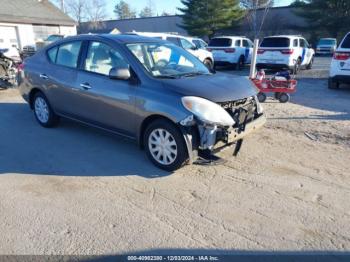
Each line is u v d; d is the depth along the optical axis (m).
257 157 4.69
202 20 42.81
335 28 39.91
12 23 23.44
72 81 5.16
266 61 15.18
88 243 2.89
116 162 4.54
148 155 4.41
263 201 3.54
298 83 12.00
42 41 23.62
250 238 2.96
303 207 3.43
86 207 3.45
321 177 4.09
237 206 3.45
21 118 6.76
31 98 6.24
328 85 10.62
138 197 3.64
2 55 10.14
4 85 9.99
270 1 35.06
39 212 3.36
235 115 4.11
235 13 42.06
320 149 5.01
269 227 3.11
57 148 5.07
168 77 4.37
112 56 4.70
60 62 5.53
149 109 4.13
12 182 3.99
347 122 6.43
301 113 7.21
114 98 4.52
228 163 4.49
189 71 4.83
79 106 5.17
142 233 3.03
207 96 3.95
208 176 4.12
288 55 14.62
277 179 4.04
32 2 26.70
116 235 3.00
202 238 2.96
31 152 4.92
